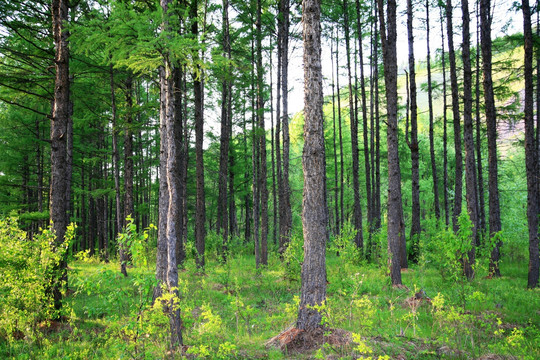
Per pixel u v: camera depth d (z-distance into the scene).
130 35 6.49
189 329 7.29
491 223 13.27
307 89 6.92
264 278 13.14
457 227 16.38
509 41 14.95
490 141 13.34
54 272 8.02
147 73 8.74
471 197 12.13
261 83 16.77
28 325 6.99
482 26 13.23
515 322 7.91
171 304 6.22
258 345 6.41
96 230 31.58
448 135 30.19
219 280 12.04
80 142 22.67
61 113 9.01
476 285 10.64
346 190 31.22
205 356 5.77
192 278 13.07
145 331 5.52
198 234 14.90
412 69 16.72
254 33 16.56
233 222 30.47
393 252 11.48
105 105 16.28
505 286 11.19
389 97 12.21
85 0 12.31
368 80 23.44
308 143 6.88
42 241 7.53
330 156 30.23
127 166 16.48
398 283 11.27
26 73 11.62
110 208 29.70
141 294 5.56
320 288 6.54
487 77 13.17
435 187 20.16
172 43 6.19
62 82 9.09
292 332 6.43
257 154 28.03
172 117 7.11
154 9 9.53
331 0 19.20
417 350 5.98
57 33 9.19
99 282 5.41
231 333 7.31
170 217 6.82
